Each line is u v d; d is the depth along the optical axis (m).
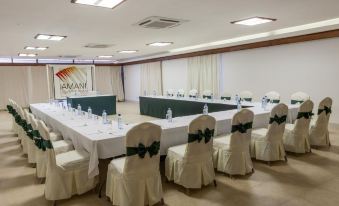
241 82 8.16
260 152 3.71
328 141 4.47
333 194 2.82
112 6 3.61
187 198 2.81
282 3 3.77
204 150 2.87
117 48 8.50
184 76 10.29
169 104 7.55
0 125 7.66
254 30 5.96
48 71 10.23
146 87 12.68
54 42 6.77
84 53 9.91
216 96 8.95
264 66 7.45
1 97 11.63
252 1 3.61
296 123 3.99
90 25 4.83
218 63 8.80
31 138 3.84
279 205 2.63
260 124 4.32
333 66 5.98
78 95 9.56
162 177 3.34
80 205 2.74
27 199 2.93
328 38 5.98
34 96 12.27
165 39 6.84
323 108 4.21
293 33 6.09
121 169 2.50
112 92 14.48
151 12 4.02
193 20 4.64
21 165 4.05
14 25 4.63
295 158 3.96
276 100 5.75
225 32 6.09
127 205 2.43
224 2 3.60
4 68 11.57
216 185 3.10
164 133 3.26
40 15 3.97
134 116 8.77
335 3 3.87
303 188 2.97
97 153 2.84
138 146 2.37
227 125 3.91
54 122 4.52
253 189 2.98
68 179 2.79
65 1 3.32
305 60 6.49
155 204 2.68
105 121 4.05
